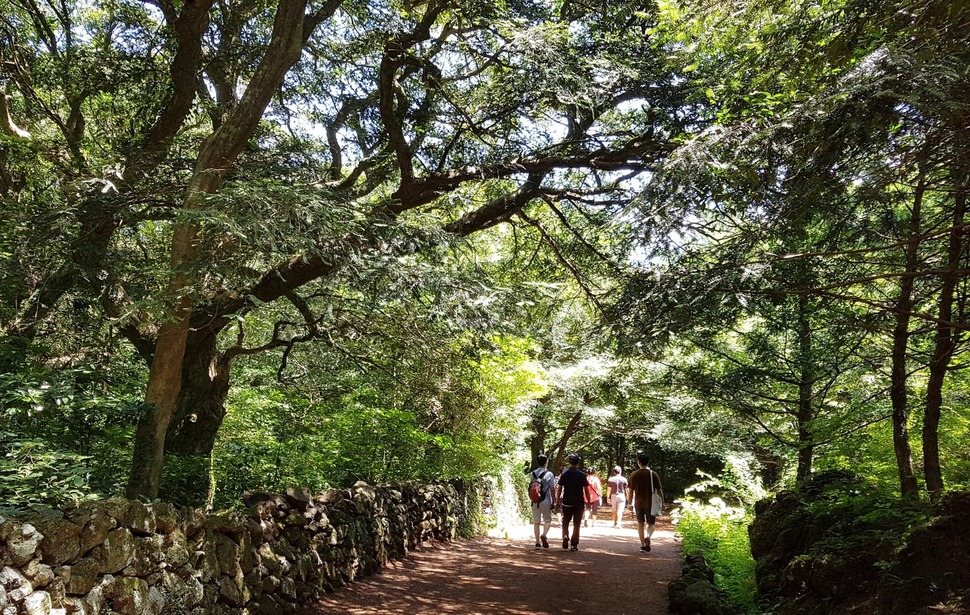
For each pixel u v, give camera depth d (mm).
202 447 9930
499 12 9477
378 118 11609
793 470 14242
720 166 5211
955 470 8172
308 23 9453
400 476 12586
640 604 7469
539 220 13633
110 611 4082
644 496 12391
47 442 6086
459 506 13688
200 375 10227
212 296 7934
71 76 10250
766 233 5594
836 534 6258
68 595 3750
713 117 8477
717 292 5367
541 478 12391
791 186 5141
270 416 11000
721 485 14914
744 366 10820
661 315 5707
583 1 10227
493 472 16281
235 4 10555
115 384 8445
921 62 4320
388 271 8094
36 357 7395
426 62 10008
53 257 7906
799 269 5801
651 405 21266
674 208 5445
